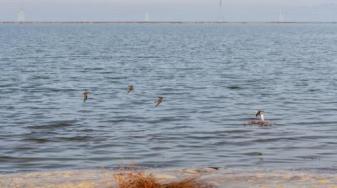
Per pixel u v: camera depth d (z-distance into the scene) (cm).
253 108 3881
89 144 2581
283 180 1712
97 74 6788
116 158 2270
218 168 1981
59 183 1688
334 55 10888
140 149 2458
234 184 1661
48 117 3484
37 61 9000
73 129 3030
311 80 5959
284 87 5269
